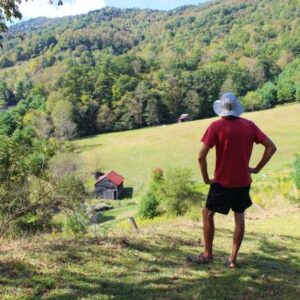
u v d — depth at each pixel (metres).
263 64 139.50
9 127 8.40
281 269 5.86
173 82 118.25
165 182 34.06
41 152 8.06
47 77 124.50
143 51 183.12
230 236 7.69
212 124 5.16
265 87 122.56
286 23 176.00
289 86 119.56
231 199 5.27
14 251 5.98
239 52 159.88
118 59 128.50
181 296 4.75
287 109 102.94
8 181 7.56
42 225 7.92
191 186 35.88
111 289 4.88
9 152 7.67
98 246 6.37
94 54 162.00
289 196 14.59
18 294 4.55
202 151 5.12
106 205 47.34
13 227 7.50
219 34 191.50
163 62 141.25
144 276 5.32
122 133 97.25
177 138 84.38
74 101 101.19
